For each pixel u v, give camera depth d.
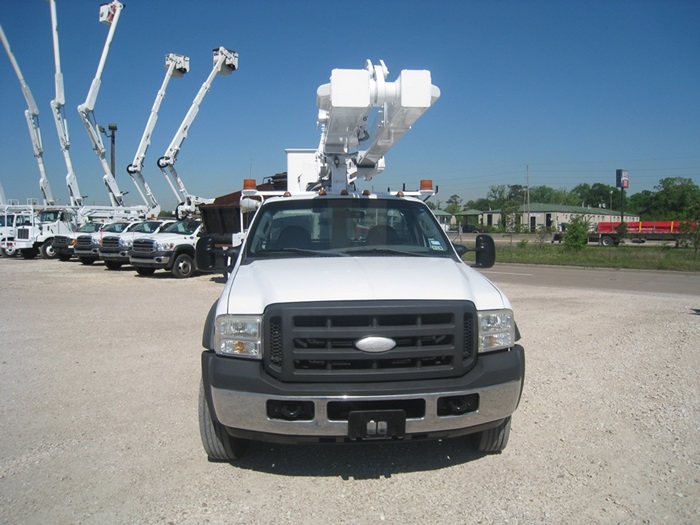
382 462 3.89
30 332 8.20
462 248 5.07
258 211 4.91
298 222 4.78
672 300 11.37
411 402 3.29
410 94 4.25
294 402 3.23
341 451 4.08
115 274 17.81
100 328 8.48
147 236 17.03
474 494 3.42
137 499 3.37
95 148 29.64
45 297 12.05
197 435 4.35
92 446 4.14
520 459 3.90
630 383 5.57
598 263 22.45
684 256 25.33
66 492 3.45
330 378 3.25
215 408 3.39
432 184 6.24
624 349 6.98
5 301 11.40
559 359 6.50
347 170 6.07
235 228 16.78
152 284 14.81
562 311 9.88
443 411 3.35
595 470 3.71
